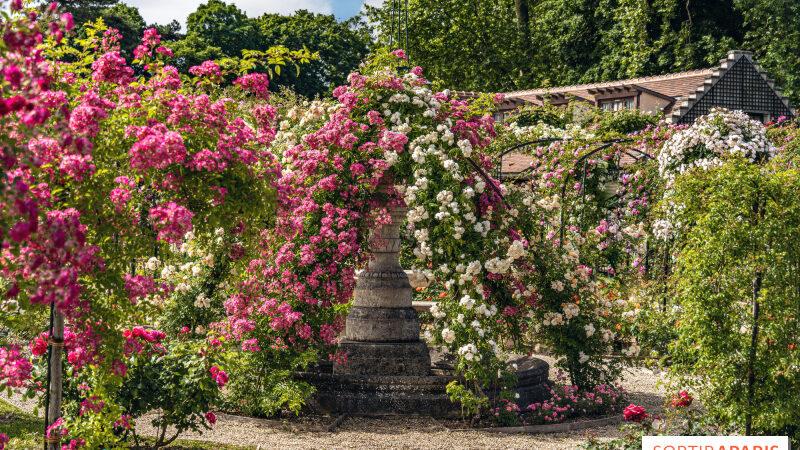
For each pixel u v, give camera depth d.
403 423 7.73
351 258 7.95
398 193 8.16
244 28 40.34
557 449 6.91
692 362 6.21
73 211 4.11
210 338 6.18
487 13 34.94
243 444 6.78
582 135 15.22
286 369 7.76
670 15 28.38
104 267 4.35
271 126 6.14
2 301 4.79
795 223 5.44
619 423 7.97
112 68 4.83
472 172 8.16
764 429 5.54
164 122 4.80
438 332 8.20
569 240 9.30
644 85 25.48
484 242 7.84
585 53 32.50
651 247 12.49
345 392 8.12
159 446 6.20
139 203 4.66
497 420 7.83
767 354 5.41
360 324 8.55
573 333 8.55
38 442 6.31
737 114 10.94
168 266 8.27
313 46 40.44
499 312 8.30
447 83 34.53
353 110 8.38
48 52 4.57
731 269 5.60
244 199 4.86
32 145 4.00
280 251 7.65
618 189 14.66
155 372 5.99
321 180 7.80
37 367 5.76
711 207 5.62
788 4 27.11
